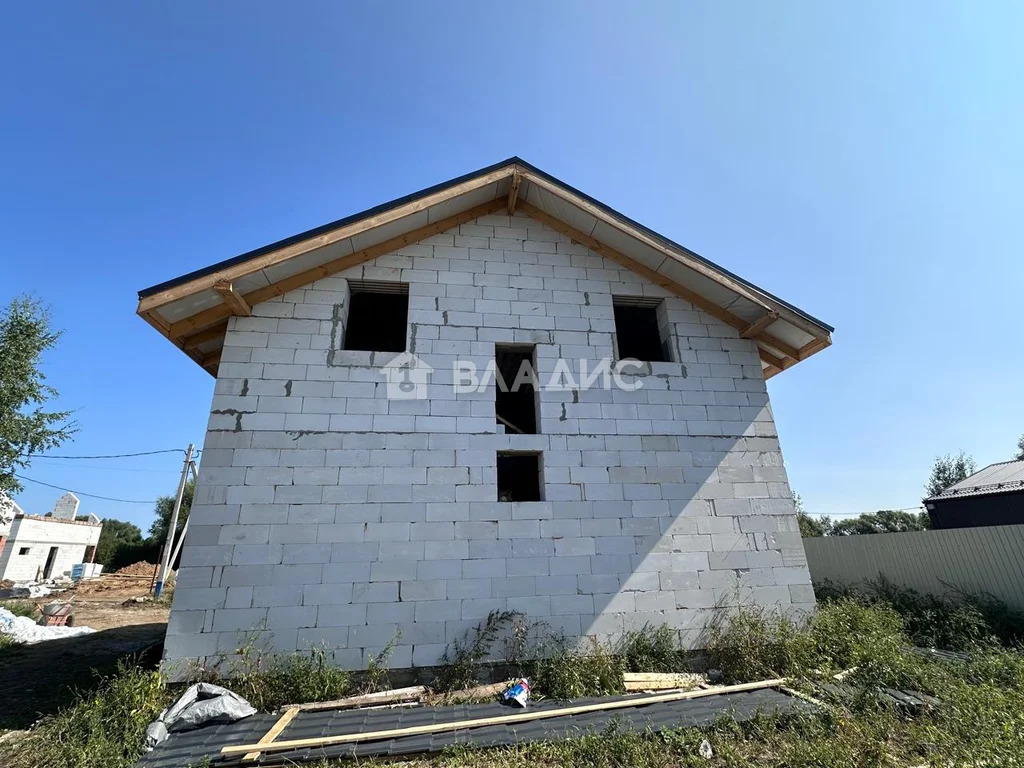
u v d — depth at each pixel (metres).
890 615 8.59
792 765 3.86
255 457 6.41
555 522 6.82
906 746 4.21
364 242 7.48
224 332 7.48
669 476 7.36
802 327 8.03
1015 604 9.93
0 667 7.76
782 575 7.16
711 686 5.92
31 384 15.82
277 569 6.02
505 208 8.52
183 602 5.76
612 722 4.55
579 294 8.13
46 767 3.90
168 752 4.26
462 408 7.13
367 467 6.61
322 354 7.02
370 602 6.08
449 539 6.49
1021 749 3.77
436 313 7.57
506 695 5.46
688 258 7.90
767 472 7.66
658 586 6.79
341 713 5.10
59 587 24.77
